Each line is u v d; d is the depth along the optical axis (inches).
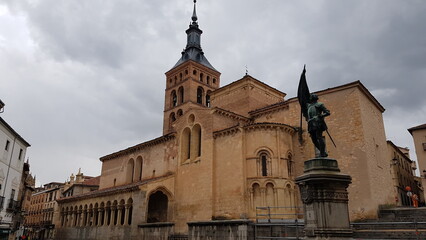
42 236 3454.7
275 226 928.3
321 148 576.7
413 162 3348.9
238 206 1285.7
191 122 1624.0
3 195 1636.3
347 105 1298.0
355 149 1236.5
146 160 1920.5
